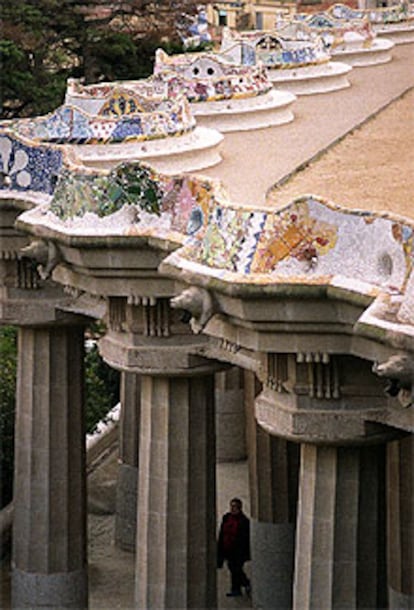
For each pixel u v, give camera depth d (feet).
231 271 113.09
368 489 118.83
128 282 130.11
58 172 143.95
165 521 135.54
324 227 110.11
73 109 148.25
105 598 162.20
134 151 147.02
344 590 119.14
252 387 162.09
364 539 119.14
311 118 185.37
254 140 168.35
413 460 139.03
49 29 261.03
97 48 265.13
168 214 127.34
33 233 132.57
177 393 134.62
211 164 151.53
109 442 203.10
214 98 173.78
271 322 112.27
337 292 108.47
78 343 153.07
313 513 118.83
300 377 115.75
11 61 246.27
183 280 115.03
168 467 135.13
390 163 151.64
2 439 176.45
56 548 153.28
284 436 117.08
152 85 171.63
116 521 173.47
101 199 129.18
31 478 152.97
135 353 132.57
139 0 277.03
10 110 248.32
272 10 318.86
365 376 115.24
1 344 184.24
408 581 140.46
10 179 146.61
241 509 162.20
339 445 117.08
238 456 196.34
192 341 132.46
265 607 161.17
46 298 149.28
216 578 138.41
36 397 152.25
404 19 264.52
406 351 99.71
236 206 114.21
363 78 223.10
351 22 238.89
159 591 136.05
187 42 281.33
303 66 203.82
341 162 153.79
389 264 106.42
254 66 182.70
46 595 153.89
